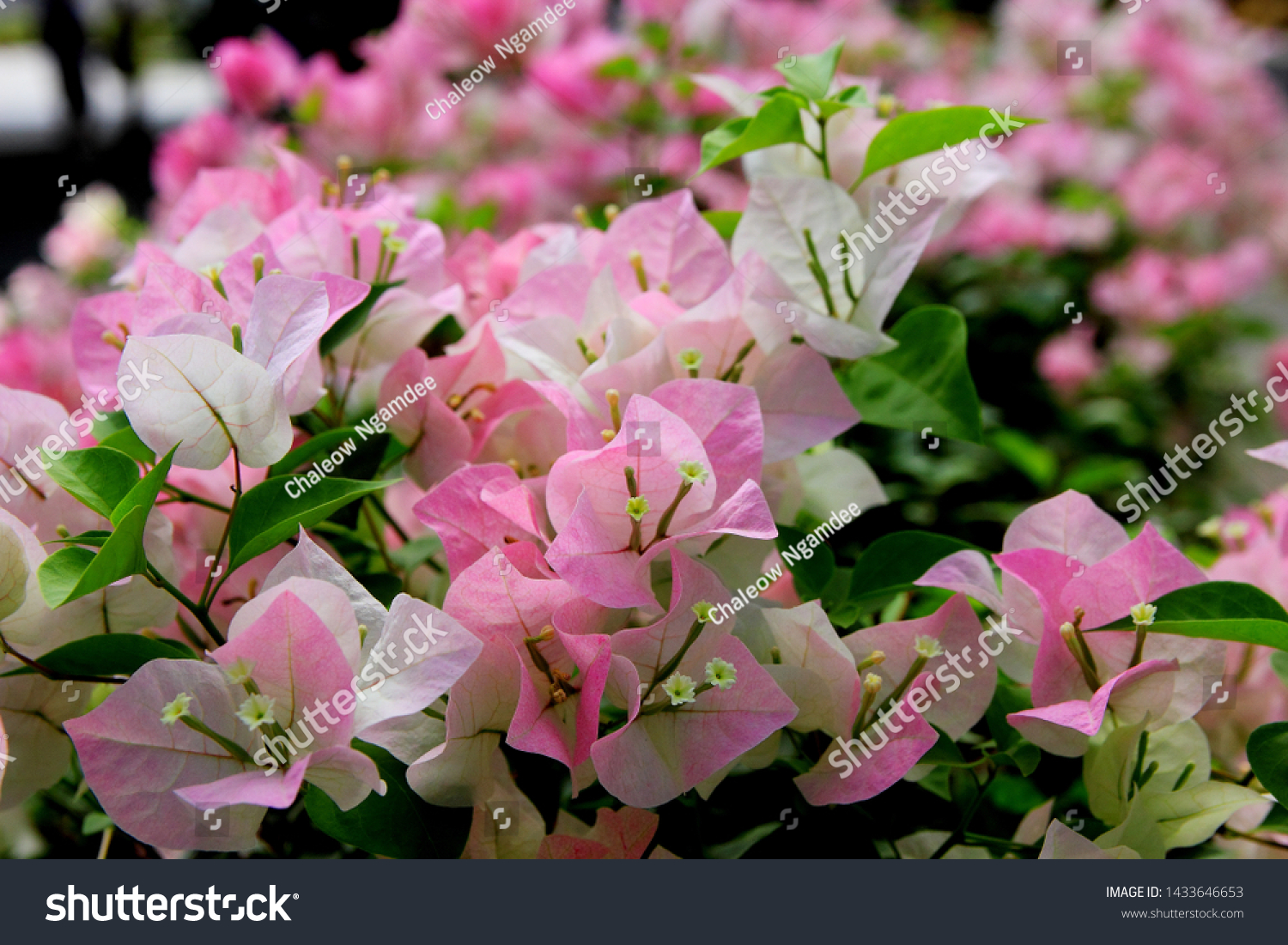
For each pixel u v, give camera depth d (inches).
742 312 28.5
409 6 48.5
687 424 27.7
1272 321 66.1
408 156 49.1
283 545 29.0
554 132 53.2
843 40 30.5
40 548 27.2
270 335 27.5
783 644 27.7
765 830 28.4
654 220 29.6
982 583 27.7
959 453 43.6
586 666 27.0
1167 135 66.8
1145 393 58.1
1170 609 27.4
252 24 55.2
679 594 27.0
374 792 27.1
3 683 27.6
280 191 31.5
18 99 146.7
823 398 28.7
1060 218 59.1
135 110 78.3
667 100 50.8
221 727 26.6
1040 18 64.6
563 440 28.9
